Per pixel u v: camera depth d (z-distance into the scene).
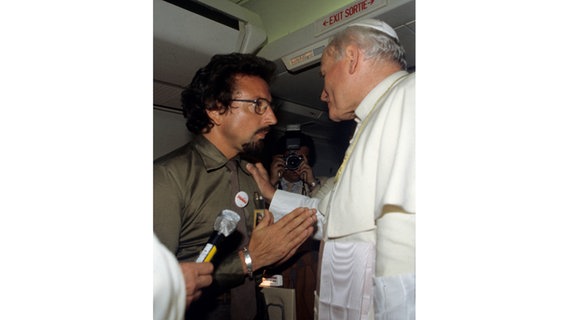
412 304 0.79
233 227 0.92
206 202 1.13
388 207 0.83
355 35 1.04
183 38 1.58
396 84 0.99
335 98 1.10
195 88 1.21
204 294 1.07
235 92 1.18
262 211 1.27
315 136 2.68
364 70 1.04
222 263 1.11
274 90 2.04
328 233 1.02
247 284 1.16
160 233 0.99
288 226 1.18
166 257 0.50
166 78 1.69
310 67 1.77
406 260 0.81
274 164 1.89
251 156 1.44
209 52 1.68
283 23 1.85
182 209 1.09
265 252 1.15
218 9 1.65
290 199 1.43
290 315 1.33
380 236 0.84
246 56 1.24
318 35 1.63
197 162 1.17
